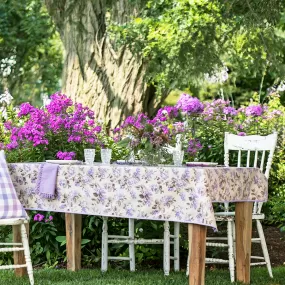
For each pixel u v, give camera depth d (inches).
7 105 339.0
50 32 725.3
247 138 280.5
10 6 708.7
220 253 314.8
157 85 494.6
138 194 225.9
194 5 408.2
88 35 502.0
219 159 354.3
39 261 298.2
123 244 291.0
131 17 459.2
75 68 507.5
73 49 508.4
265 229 364.8
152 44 438.0
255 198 246.2
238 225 249.6
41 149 301.0
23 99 768.9
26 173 252.1
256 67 447.8
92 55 502.0
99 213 234.7
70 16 504.1
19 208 240.7
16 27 725.9
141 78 492.4
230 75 593.6
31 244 298.2
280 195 376.8
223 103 369.4
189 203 215.6
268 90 464.8
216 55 424.5
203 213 212.2
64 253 298.0
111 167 232.8
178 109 328.8
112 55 497.4
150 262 300.2
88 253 299.7
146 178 224.4
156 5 455.8
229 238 254.2
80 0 499.5
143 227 293.9
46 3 514.6
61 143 304.5
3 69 732.7
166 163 255.1
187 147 332.5
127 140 257.4
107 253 278.2
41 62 796.0
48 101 346.6
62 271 273.4
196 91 594.2
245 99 710.5
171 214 219.1
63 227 299.6
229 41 442.0
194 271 215.8
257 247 331.6
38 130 299.4
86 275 266.4
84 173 239.1
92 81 500.7
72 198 241.8
